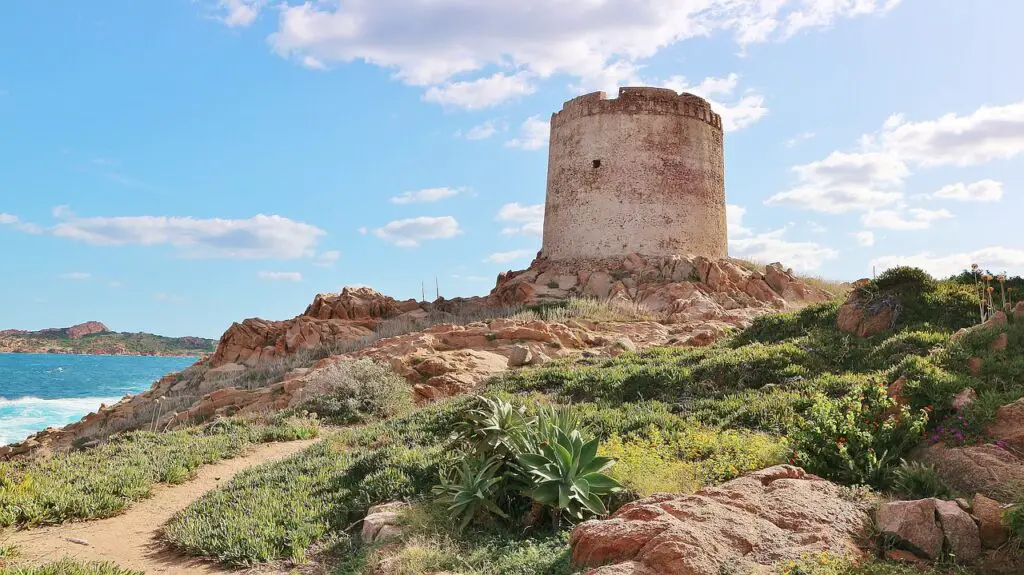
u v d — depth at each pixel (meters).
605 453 11.20
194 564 10.31
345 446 15.84
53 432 29.62
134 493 13.52
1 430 43.16
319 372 23.86
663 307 32.69
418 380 23.72
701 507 7.59
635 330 28.33
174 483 14.75
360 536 10.53
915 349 15.65
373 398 21.78
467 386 22.19
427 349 26.30
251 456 17.12
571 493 9.31
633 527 7.26
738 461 10.29
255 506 11.89
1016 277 20.55
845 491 8.48
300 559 10.01
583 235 39.34
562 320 29.52
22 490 12.84
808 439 9.88
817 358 16.88
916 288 19.36
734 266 36.72
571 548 7.94
